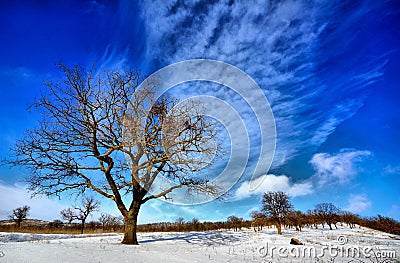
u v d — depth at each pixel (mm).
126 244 13094
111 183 13828
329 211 66375
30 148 12773
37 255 7672
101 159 13477
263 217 42281
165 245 13914
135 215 13891
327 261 12211
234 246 15625
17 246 9117
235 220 59500
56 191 13203
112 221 44094
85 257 8188
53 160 13086
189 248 13352
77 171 13664
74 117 13367
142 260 8734
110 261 7977
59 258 7555
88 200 36562
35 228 35812
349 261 12430
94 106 13641
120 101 13555
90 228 43156
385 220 57906
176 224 39844
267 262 10711
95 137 13602
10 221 44125
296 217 49406
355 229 61438
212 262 9570
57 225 38656
